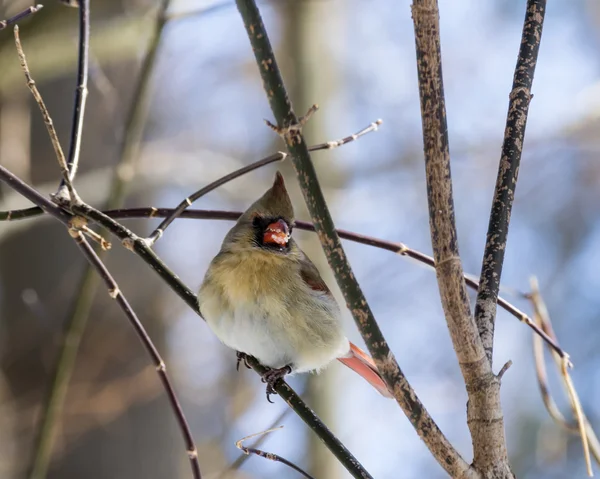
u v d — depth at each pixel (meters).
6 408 11.38
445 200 3.96
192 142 16.55
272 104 3.59
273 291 6.20
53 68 11.04
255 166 5.63
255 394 14.86
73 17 10.88
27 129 11.02
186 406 14.45
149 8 11.66
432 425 4.00
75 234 5.02
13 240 11.73
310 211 3.73
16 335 11.57
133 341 11.84
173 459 11.98
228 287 6.22
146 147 14.68
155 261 5.18
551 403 5.97
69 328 7.70
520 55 4.56
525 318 5.50
